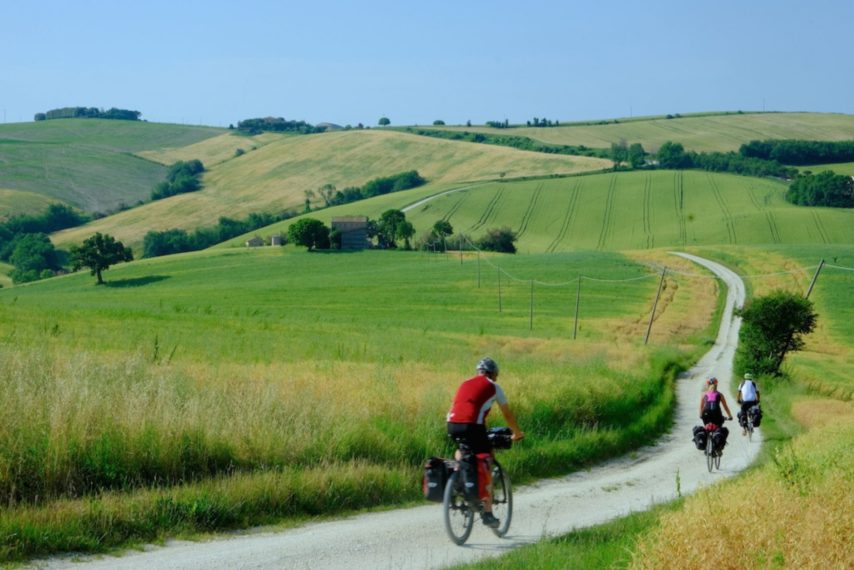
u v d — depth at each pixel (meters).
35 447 19.59
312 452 24.66
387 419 29.31
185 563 16.25
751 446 44.62
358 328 105.31
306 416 26.56
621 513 23.84
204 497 19.72
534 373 48.19
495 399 19.52
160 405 23.44
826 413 57.50
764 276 198.25
